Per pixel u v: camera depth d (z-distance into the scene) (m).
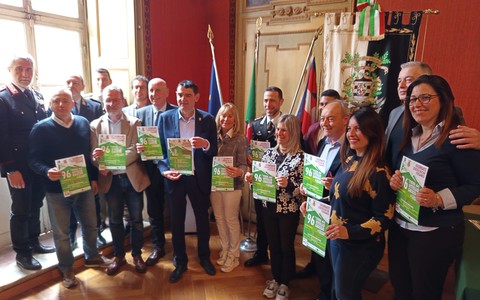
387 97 2.55
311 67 2.78
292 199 2.12
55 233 2.31
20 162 2.28
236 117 2.51
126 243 2.95
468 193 1.31
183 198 2.46
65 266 2.36
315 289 2.39
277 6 3.25
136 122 2.49
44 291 2.31
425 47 2.78
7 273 2.33
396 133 1.65
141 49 3.15
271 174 2.10
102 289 2.36
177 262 2.54
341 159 1.66
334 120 1.84
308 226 1.72
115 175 2.45
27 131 2.30
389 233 1.63
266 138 2.56
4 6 2.62
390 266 1.65
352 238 1.48
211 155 2.43
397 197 1.45
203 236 2.59
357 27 2.57
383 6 2.86
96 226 2.54
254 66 3.02
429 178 1.38
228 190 2.38
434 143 1.38
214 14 3.62
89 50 3.28
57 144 2.19
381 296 2.30
